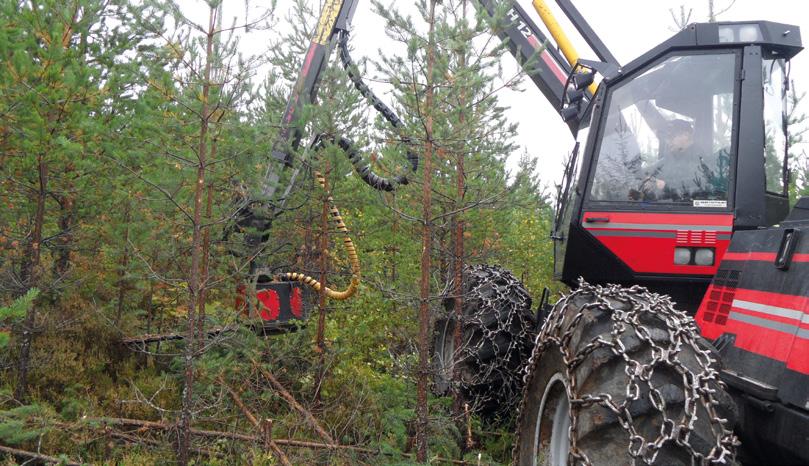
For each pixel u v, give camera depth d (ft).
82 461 15.25
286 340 20.02
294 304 20.10
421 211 19.90
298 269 22.35
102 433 15.90
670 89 13.69
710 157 13.28
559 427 11.20
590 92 19.03
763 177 12.84
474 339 18.83
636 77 14.03
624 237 13.57
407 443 17.75
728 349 10.23
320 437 17.08
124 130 18.61
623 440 8.91
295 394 20.01
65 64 17.93
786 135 14.03
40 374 19.98
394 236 22.41
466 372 18.78
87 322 22.86
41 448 15.51
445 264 23.48
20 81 17.16
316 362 20.22
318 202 21.45
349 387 19.58
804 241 9.30
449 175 20.86
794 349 8.64
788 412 8.45
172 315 25.32
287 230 22.97
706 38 13.37
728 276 11.06
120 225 18.30
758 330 9.64
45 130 17.31
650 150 13.74
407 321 23.22
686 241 13.14
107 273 21.93
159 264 20.88
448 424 17.13
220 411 17.04
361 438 17.10
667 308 9.86
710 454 8.36
